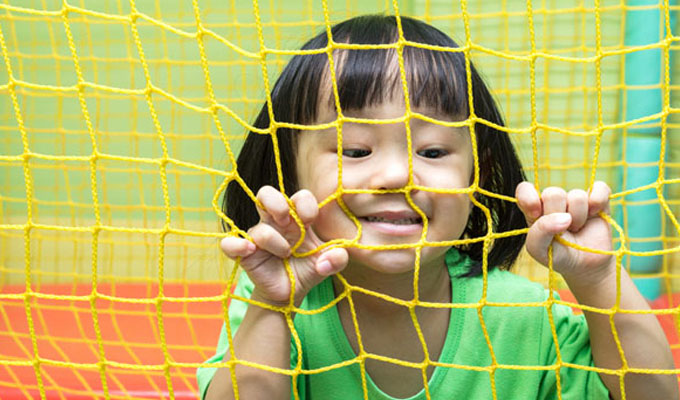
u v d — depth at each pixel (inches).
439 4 59.2
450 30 56.7
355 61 23.7
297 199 20.7
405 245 21.3
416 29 26.2
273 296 21.7
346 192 21.1
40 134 66.7
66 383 41.9
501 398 27.2
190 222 65.2
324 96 23.6
